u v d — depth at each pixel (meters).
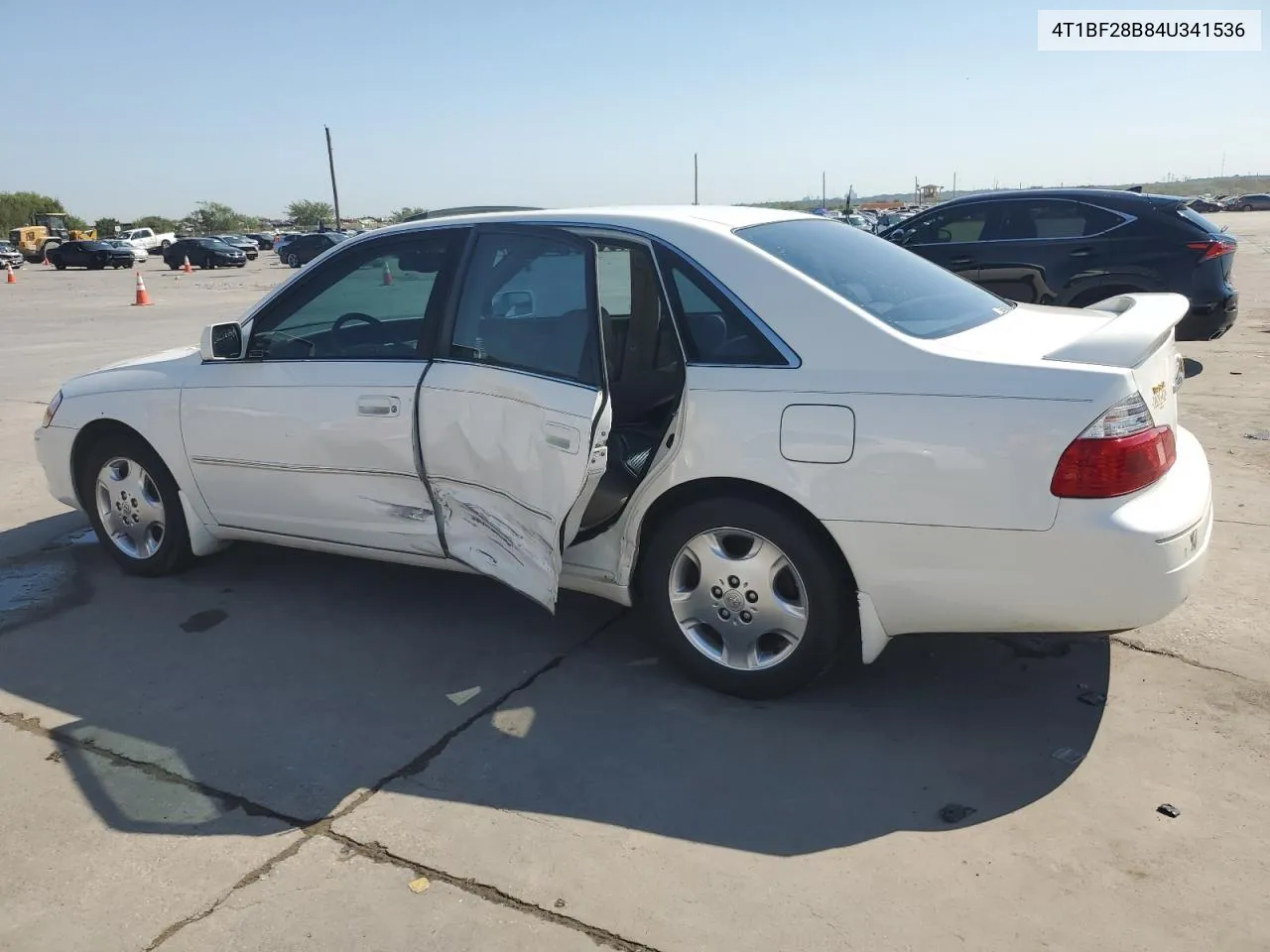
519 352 3.41
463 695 3.53
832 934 2.34
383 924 2.42
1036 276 8.66
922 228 9.30
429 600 4.35
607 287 4.08
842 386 3.00
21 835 2.79
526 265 3.48
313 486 3.96
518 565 3.39
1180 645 3.69
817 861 2.60
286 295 4.05
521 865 2.62
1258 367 9.13
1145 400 2.82
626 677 3.62
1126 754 3.03
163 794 2.97
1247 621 3.85
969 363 2.88
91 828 2.82
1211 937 2.30
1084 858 2.58
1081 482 2.74
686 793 2.91
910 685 3.50
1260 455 6.12
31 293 26.53
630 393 4.18
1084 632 2.88
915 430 2.89
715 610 3.38
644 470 3.36
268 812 2.88
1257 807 2.75
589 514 3.59
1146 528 2.73
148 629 4.12
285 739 3.27
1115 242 8.36
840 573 3.16
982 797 2.85
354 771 3.08
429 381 3.58
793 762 3.05
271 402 3.97
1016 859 2.58
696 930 2.37
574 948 2.32
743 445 3.11
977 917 2.38
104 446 4.56
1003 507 2.82
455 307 3.64
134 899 2.53
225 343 4.05
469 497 3.55
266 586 4.54
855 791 2.90
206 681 3.67
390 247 3.85
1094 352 2.85
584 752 3.14
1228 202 68.38
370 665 3.77
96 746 3.25
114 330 15.72
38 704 3.53
